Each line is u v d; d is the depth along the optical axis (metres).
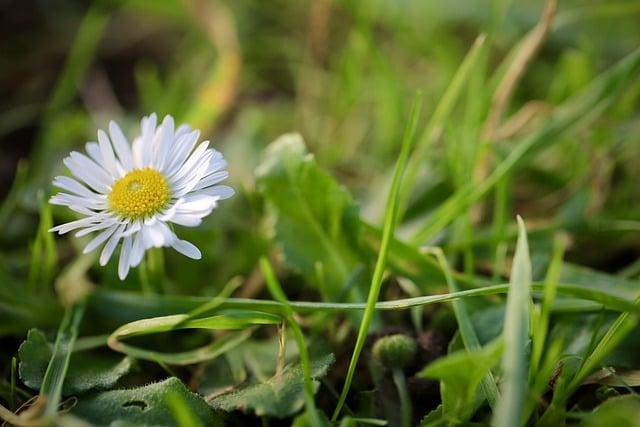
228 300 0.15
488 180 0.17
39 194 0.17
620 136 0.19
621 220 0.18
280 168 0.17
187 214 0.14
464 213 0.17
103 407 0.14
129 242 0.14
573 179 0.19
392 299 0.17
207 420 0.14
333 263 0.16
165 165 0.15
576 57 0.20
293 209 0.17
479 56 0.20
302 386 0.14
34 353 0.15
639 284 0.16
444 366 0.13
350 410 0.15
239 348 0.16
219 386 0.15
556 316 0.15
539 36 0.18
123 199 0.15
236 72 0.21
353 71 0.21
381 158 0.20
